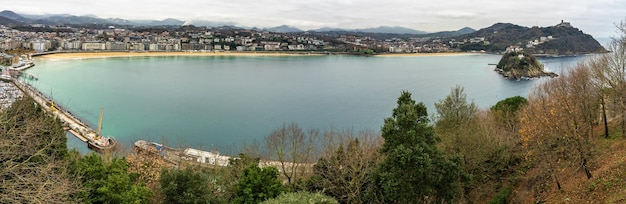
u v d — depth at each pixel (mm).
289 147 60188
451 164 33000
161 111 131875
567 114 37625
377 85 199625
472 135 42094
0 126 28859
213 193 36062
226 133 106125
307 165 48781
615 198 28328
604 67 51469
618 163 33312
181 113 128875
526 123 42281
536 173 42656
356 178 38000
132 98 155000
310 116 125125
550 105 40938
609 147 40781
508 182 44531
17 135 31625
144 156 52531
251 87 189250
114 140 96125
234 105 142625
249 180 36125
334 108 138625
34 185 24297
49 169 26266
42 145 34312
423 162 31344
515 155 47094
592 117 47250
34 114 39812
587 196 31906
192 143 95938
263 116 125000
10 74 189125
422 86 196000
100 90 172250
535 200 37406
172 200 32250
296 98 159125
